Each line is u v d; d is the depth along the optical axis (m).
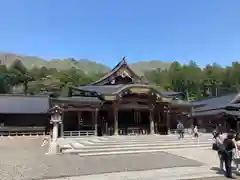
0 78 100.44
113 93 36.72
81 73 143.00
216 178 12.86
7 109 38.84
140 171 14.67
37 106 41.00
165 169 15.20
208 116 52.41
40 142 34.88
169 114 42.38
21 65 121.94
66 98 36.81
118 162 17.64
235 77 114.25
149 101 39.47
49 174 14.02
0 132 36.25
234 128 47.53
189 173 14.03
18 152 25.17
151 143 26.80
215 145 14.92
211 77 119.81
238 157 13.99
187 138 30.38
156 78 143.12
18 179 13.00
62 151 23.05
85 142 28.30
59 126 35.97
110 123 39.06
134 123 41.34
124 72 44.50
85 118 39.16
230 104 51.78
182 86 120.06
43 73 127.31
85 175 13.73
